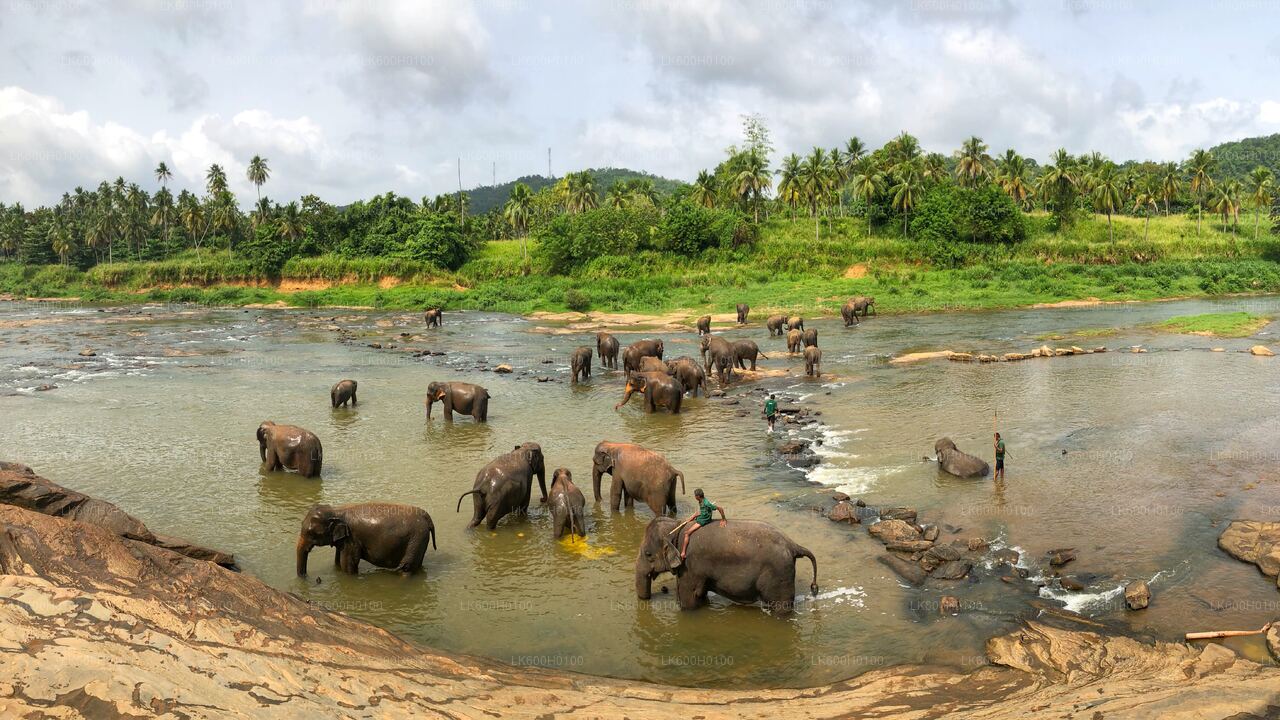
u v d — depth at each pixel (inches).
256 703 282.2
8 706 247.9
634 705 335.0
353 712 294.8
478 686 344.5
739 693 357.4
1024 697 335.0
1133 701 307.1
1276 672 333.4
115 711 257.3
